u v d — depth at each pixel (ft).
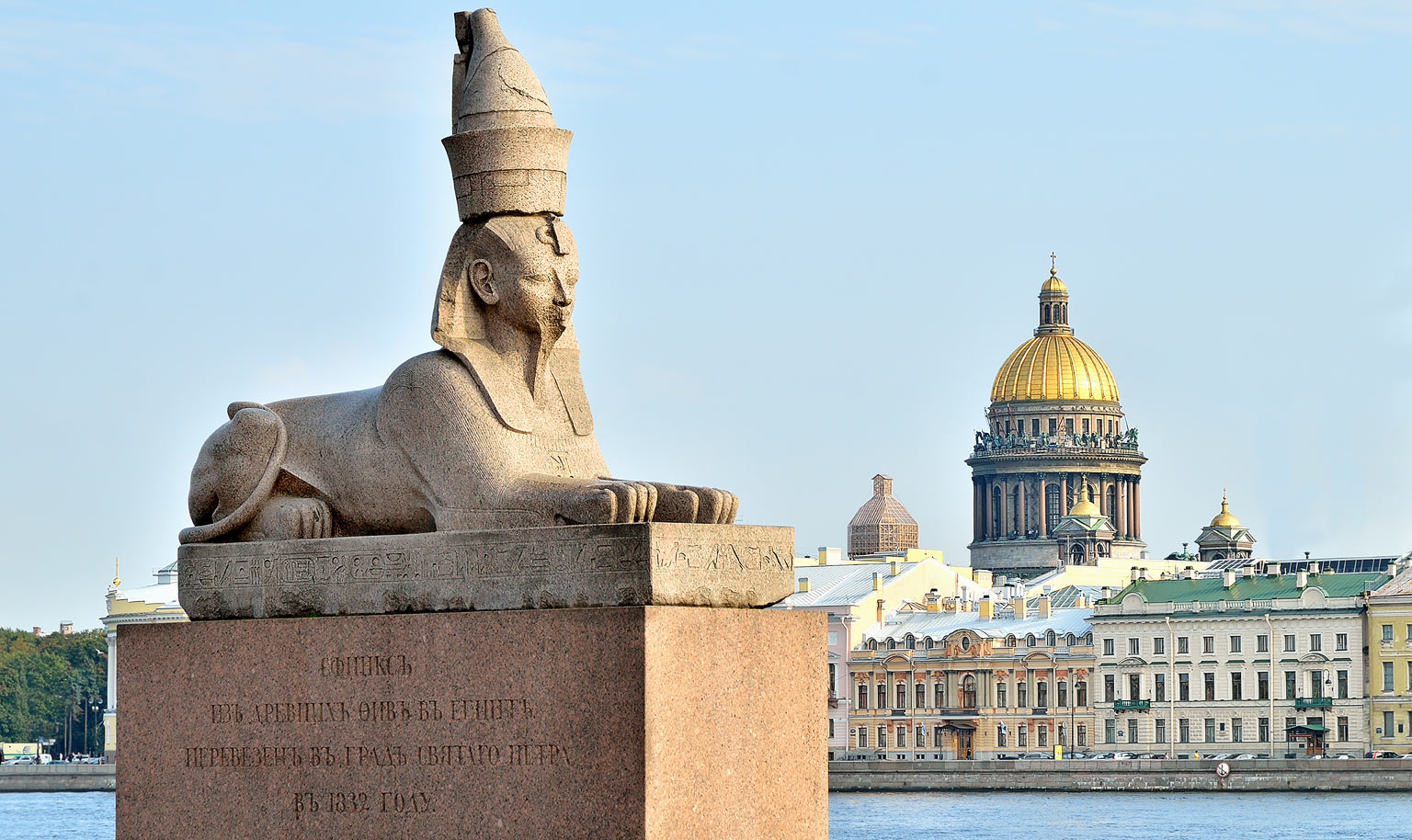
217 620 72.28
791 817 70.13
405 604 69.51
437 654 68.28
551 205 73.20
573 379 74.59
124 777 72.64
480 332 73.61
